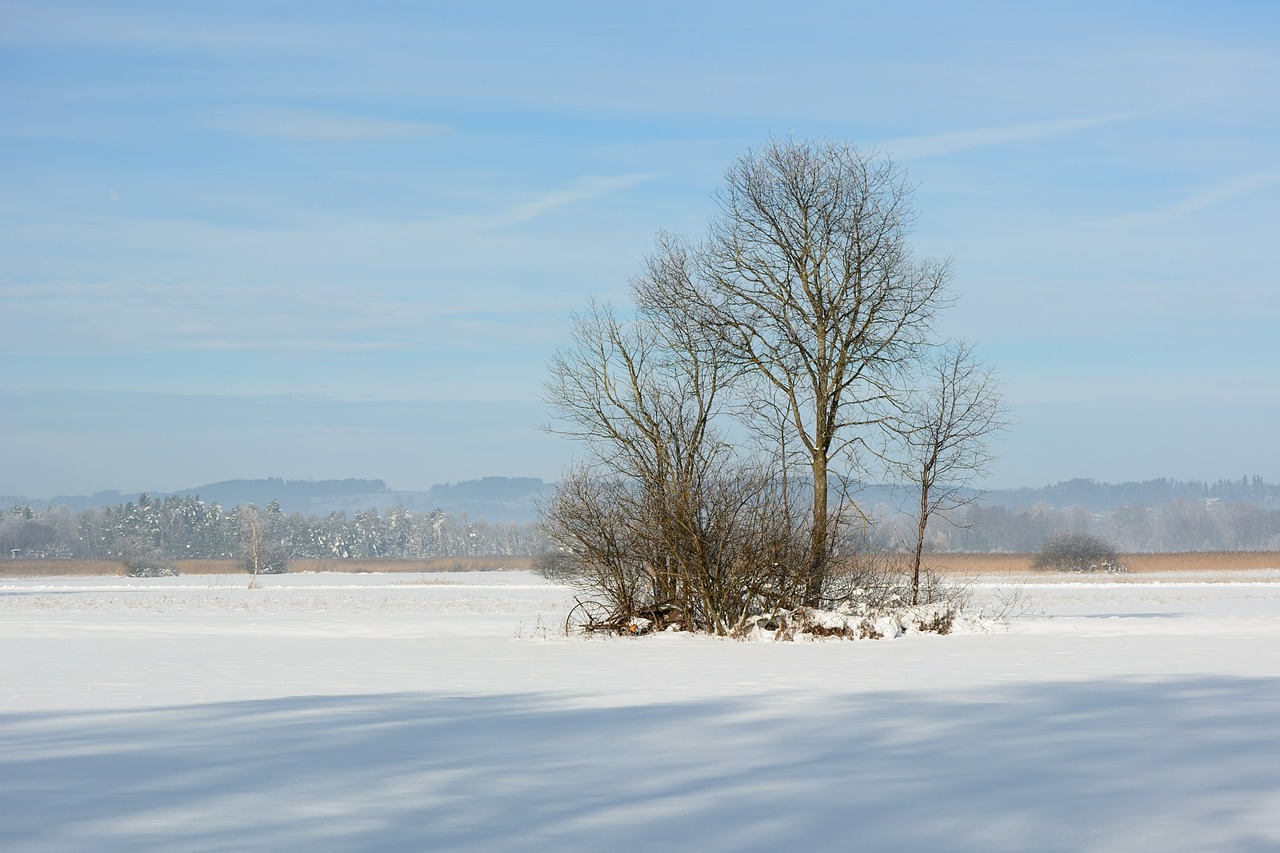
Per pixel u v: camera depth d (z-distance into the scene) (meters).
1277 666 19.41
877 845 7.46
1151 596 51.69
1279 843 7.50
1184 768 10.15
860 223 29.44
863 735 12.05
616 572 29.08
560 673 19.05
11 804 8.71
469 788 9.34
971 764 10.38
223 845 7.43
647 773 9.98
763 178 29.81
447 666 20.55
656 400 29.22
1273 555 110.94
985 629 28.33
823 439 29.00
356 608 46.44
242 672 19.59
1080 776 9.80
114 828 7.91
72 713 14.05
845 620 26.80
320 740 11.84
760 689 16.33
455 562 137.25
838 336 29.34
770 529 27.92
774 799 8.90
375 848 7.36
